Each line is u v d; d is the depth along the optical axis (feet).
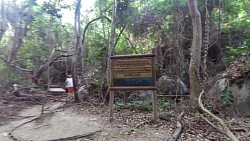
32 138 14.57
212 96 21.08
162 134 14.79
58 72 52.26
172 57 29.14
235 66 23.25
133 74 17.69
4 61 29.63
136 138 14.19
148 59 17.46
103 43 34.86
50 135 15.11
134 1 32.76
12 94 30.17
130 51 33.99
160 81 26.89
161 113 19.54
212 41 28.12
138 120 18.28
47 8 35.47
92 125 17.21
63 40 46.57
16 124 18.28
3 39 33.12
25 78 36.58
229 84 21.57
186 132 15.10
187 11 28.40
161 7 29.43
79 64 37.65
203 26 28.27
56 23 43.93
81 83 34.14
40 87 38.45
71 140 14.28
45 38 42.19
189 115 19.07
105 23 36.68
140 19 32.48
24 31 31.63
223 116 18.78
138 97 25.16
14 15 29.89
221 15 28.22
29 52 39.99
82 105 25.88
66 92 38.40
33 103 28.50
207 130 15.48
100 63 33.40
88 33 38.73
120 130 15.80
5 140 14.44
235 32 27.94
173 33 29.27
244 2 28.35
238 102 20.31
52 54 38.27
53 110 23.97
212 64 27.81
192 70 20.21
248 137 14.14
